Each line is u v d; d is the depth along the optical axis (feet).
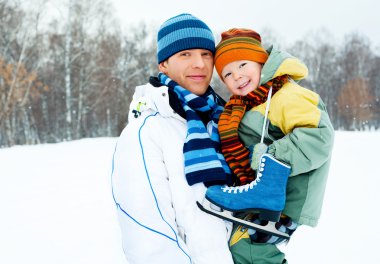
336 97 134.00
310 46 140.05
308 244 11.59
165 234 4.60
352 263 10.26
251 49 5.44
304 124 4.68
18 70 70.90
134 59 97.45
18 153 32.40
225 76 5.59
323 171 4.90
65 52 76.28
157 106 5.08
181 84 5.72
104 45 85.56
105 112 99.91
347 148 29.09
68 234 12.68
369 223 12.94
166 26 5.79
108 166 24.49
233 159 5.07
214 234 4.70
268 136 5.08
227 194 4.58
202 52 5.76
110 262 10.64
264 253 4.89
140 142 4.87
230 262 4.71
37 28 75.41
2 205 16.08
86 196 17.19
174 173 4.83
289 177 4.86
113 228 13.15
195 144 4.83
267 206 4.46
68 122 74.90
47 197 17.19
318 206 4.95
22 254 11.23
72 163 26.25
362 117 123.54
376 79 135.13
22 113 84.33
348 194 16.52
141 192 4.66
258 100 5.22
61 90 87.10
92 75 83.92
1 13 74.28
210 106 5.67
